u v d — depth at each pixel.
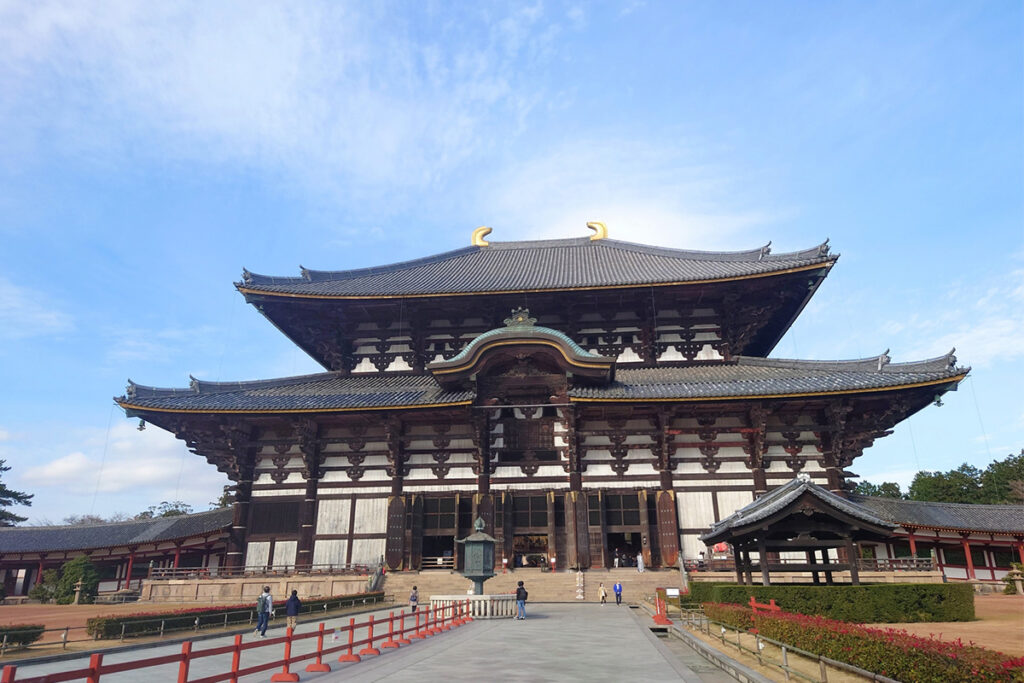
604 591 36.09
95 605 45.81
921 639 12.20
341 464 45.59
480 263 62.38
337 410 42.53
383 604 37.38
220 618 28.05
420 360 50.84
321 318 50.59
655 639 21.08
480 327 51.28
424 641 21.12
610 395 40.59
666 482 42.00
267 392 47.69
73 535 60.59
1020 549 46.94
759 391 39.97
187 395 45.44
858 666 13.35
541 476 43.47
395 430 44.56
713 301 48.91
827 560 28.20
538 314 50.66
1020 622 23.33
